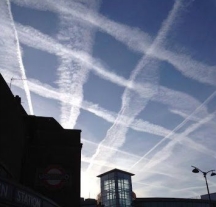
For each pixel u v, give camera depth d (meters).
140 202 72.62
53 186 28.42
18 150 25.72
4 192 15.25
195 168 38.59
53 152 29.78
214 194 99.81
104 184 74.56
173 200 75.75
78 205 28.33
